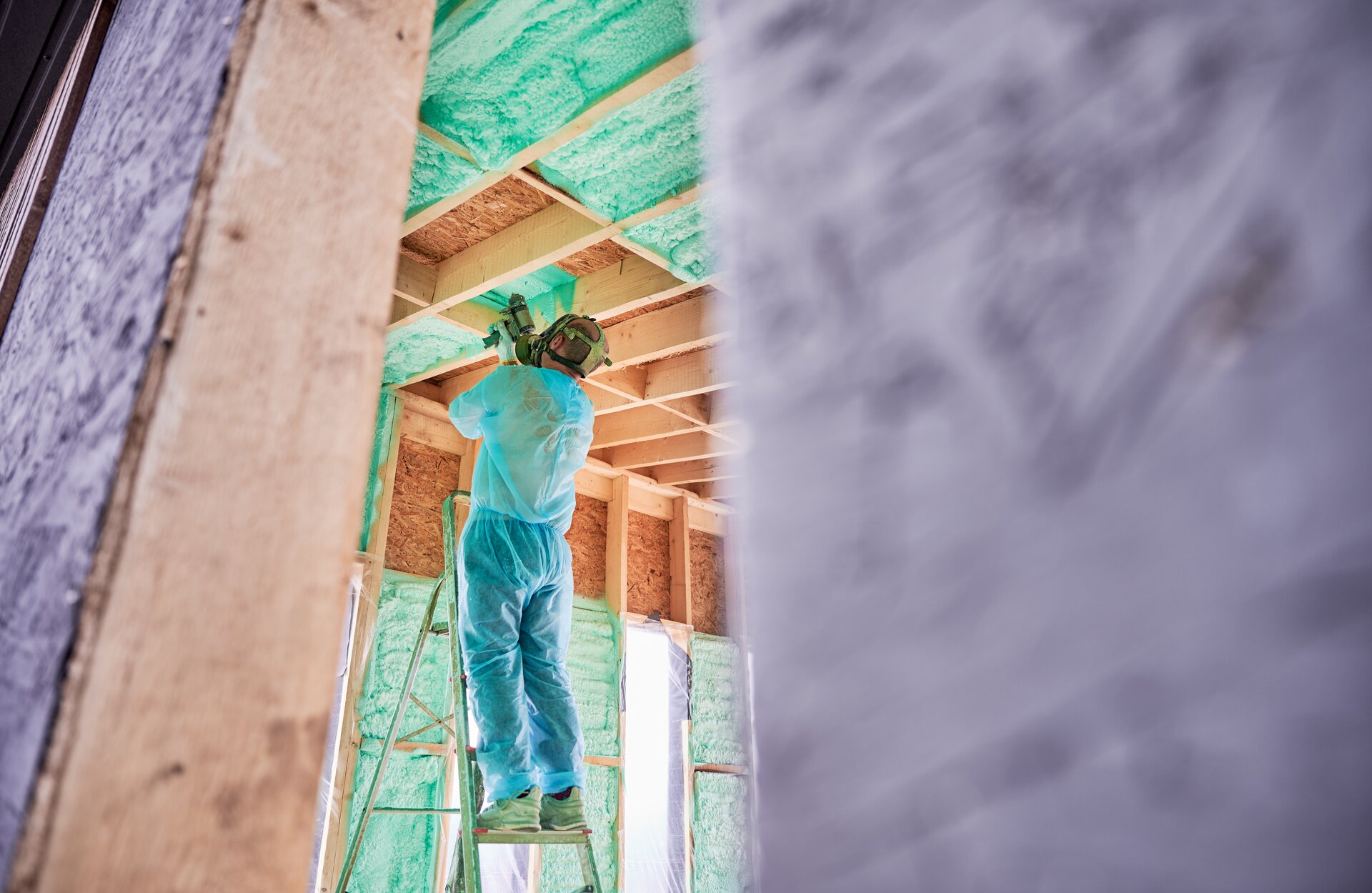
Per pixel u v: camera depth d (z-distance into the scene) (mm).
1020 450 205
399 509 4090
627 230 2816
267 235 655
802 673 234
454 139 2352
